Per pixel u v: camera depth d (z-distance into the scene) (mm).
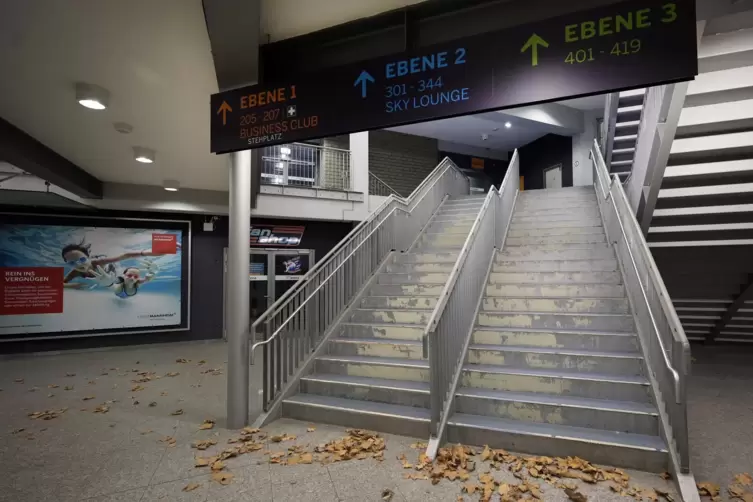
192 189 8789
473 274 5383
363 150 11320
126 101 4180
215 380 6355
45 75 3646
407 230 8281
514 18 2924
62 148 5770
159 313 9414
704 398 5145
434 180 9891
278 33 3404
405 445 3818
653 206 5730
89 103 3908
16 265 8203
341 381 4734
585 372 4250
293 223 10844
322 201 10500
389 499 2975
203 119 4656
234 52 3137
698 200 5852
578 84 2604
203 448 3848
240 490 3117
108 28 2938
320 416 4426
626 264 5441
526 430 3648
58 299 8500
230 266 4406
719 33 3607
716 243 6559
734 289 7422
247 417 4395
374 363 4887
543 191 10367
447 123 14672
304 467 3445
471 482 3180
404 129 15227
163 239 9492
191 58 3383
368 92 3125
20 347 8266
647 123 5340
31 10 2709
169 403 5215
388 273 6934
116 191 8078
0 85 3830
